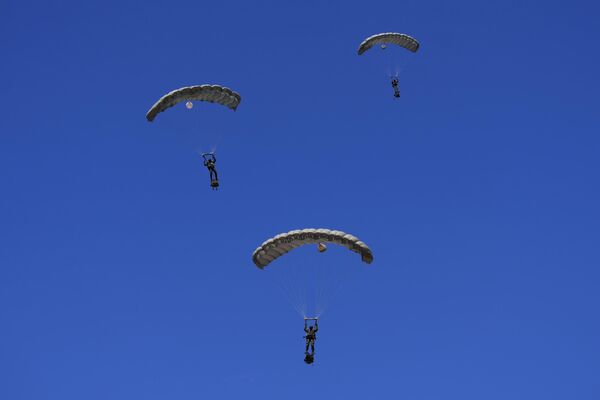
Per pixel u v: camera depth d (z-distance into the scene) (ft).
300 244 184.96
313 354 177.78
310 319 179.01
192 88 204.85
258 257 188.96
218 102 212.43
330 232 179.32
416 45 272.10
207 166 207.62
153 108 206.28
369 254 176.55
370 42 268.62
